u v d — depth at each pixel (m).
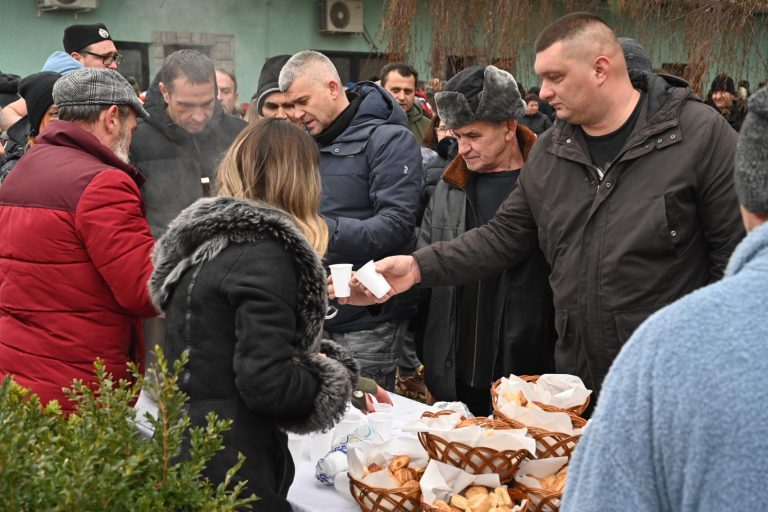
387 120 3.10
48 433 1.37
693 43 5.52
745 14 5.39
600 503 0.92
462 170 2.96
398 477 1.79
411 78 5.11
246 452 1.67
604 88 2.25
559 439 1.80
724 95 5.57
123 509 1.27
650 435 0.90
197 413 1.67
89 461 1.22
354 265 2.94
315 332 1.73
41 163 2.21
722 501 0.85
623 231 2.25
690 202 2.20
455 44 6.16
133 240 2.15
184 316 1.68
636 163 2.24
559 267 2.42
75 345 2.19
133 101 2.36
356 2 9.48
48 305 2.18
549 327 2.79
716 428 0.85
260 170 1.78
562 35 2.24
